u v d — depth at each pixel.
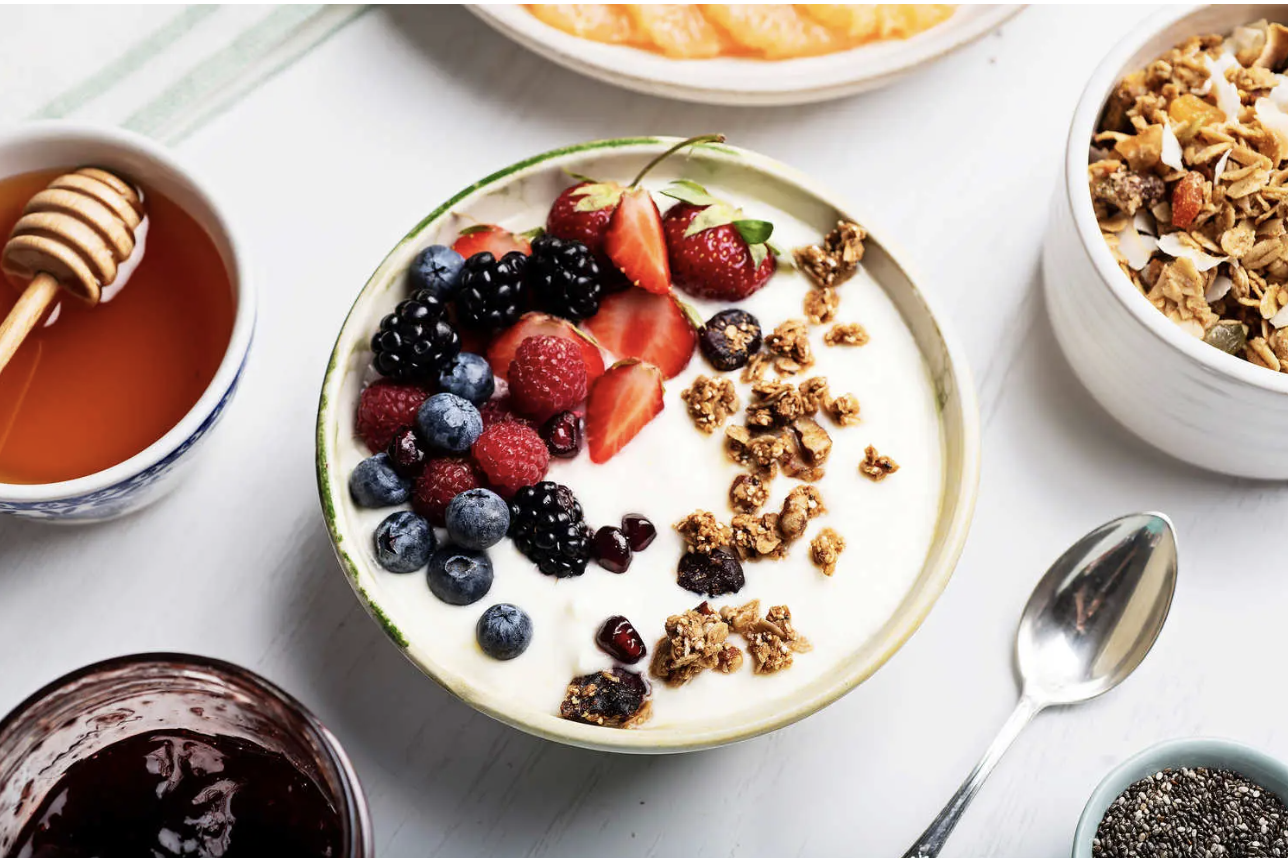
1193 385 0.53
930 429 0.56
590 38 0.59
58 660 0.56
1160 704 0.57
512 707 0.51
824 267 0.56
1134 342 0.54
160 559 0.56
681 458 0.55
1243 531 0.58
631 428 0.55
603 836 0.55
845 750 0.56
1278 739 0.56
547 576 0.54
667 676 0.53
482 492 0.53
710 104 0.61
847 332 0.56
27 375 0.55
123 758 0.52
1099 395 0.58
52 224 0.54
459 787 0.55
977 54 0.62
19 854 0.51
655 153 0.56
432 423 0.53
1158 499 0.58
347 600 0.56
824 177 0.61
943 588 0.53
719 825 0.55
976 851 0.56
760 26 0.59
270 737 0.52
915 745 0.56
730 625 0.53
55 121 0.54
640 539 0.54
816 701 0.51
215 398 0.52
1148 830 0.54
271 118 0.60
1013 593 0.57
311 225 0.59
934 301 0.56
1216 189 0.56
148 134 0.60
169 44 0.60
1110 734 0.56
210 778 0.52
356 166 0.60
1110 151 0.57
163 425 0.54
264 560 0.57
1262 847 0.54
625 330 0.56
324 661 0.56
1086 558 0.57
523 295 0.55
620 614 0.53
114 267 0.55
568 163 0.56
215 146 0.60
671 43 0.59
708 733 0.51
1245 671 0.57
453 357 0.54
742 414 0.56
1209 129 0.56
